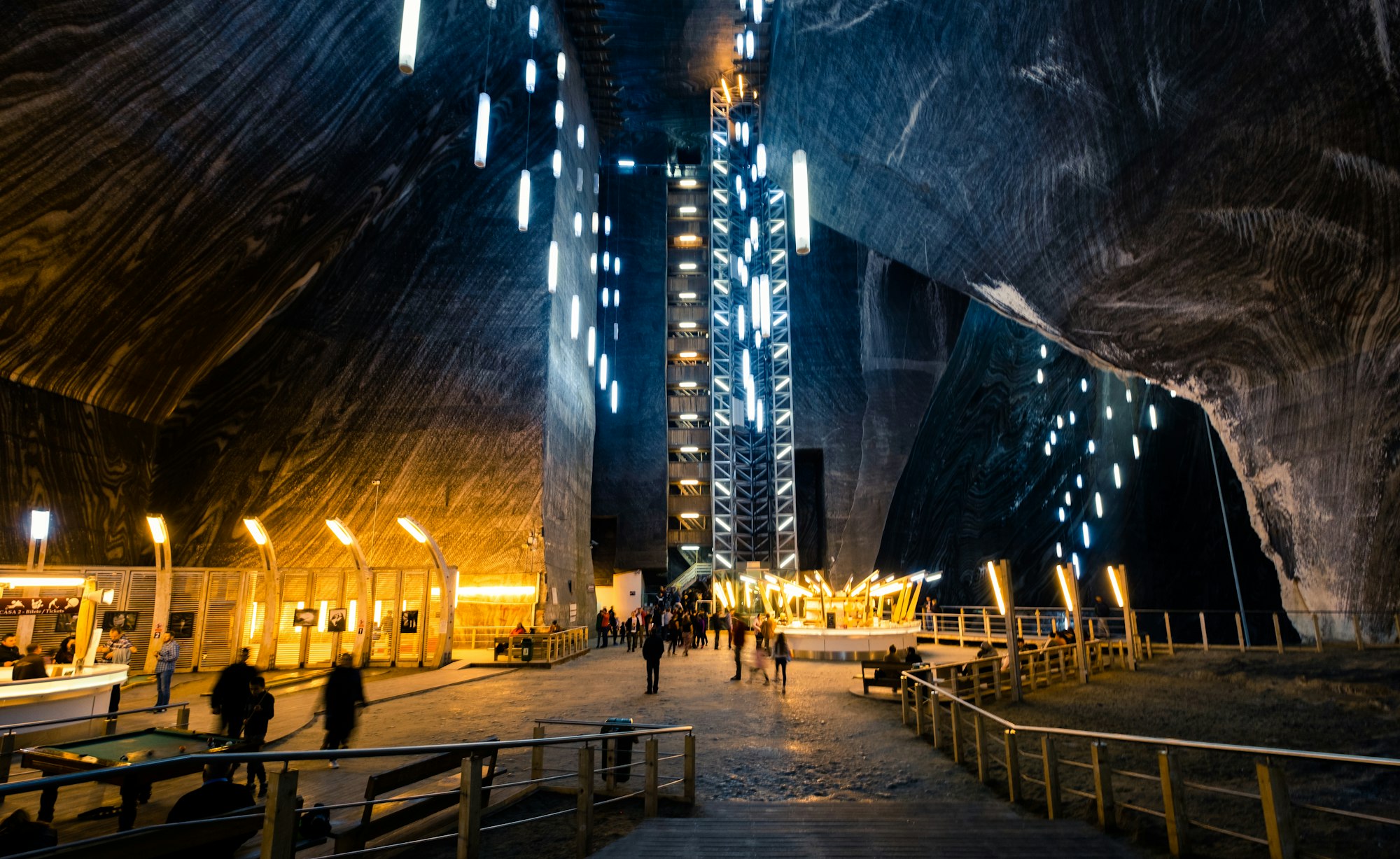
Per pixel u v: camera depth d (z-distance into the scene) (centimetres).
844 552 4809
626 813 715
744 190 5344
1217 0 1357
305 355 3003
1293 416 2064
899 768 938
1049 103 1866
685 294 5303
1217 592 3147
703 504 5056
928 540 4706
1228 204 1688
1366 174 1420
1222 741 1070
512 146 3244
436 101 2636
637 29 3691
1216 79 1471
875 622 2411
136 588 1991
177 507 2814
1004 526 4372
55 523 2347
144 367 2548
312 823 557
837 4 2350
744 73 3941
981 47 1927
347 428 2948
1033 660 1625
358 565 2089
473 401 2977
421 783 789
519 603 2728
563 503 3266
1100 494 3819
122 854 394
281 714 1295
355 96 2225
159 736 775
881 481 4916
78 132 1673
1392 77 1238
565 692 1571
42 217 1803
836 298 5206
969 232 2566
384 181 2725
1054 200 2094
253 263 2458
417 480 2891
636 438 4888
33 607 1570
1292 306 1853
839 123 2816
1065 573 1847
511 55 2942
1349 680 1433
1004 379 4456
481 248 3138
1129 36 1544
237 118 1944
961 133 2230
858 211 3167
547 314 3062
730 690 1592
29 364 2209
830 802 783
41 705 1091
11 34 1403
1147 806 755
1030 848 584
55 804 733
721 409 5094
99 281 2094
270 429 2923
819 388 5069
